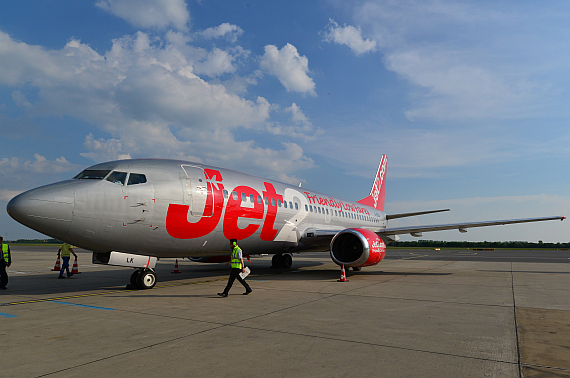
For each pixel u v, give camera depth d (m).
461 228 16.73
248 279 13.38
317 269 18.25
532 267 19.78
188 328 5.85
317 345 4.91
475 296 9.23
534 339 5.25
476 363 4.21
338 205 19.92
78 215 8.70
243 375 3.82
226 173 12.84
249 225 12.88
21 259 28.38
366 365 4.13
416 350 4.70
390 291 10.12
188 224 10.76
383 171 29.83
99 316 6.79
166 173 10.67
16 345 4.91
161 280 13.19
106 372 3.90
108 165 10.04
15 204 8.15
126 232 9.54
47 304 8.12
